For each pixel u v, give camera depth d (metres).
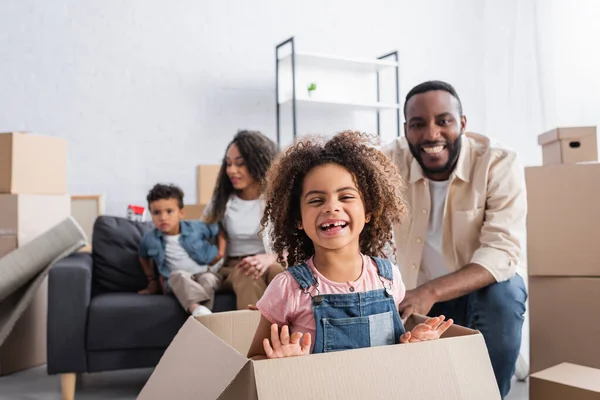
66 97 3.39
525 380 2.21
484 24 4.34
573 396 1.08
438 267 1.82
